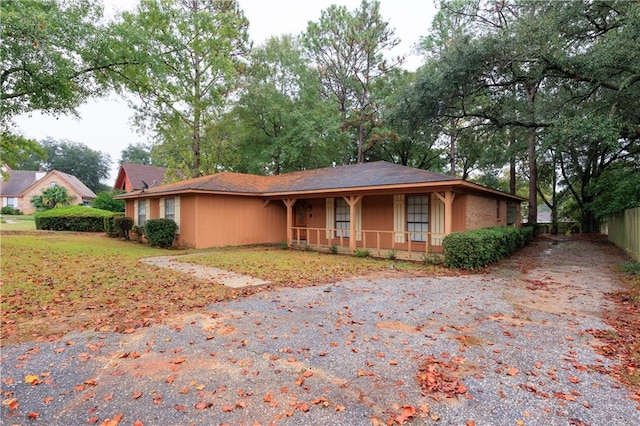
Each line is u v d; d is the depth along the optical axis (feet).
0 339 12.53
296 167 78.13
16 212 113.80
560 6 29.86
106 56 35.81
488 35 33.27
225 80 67.46
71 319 14.75
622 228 41.45
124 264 28.37
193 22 60.64
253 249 42.93
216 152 76.74
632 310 16.67
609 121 27.94
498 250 31.76
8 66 31.48
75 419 7.95
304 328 14.03
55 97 36.60
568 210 81.92
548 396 8.99
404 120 42.70
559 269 28.45
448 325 14.53
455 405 8.57
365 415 8.14
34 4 29.43
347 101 82.89
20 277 21.89
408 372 10.30
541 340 12.87
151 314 15.61
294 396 8.96
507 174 97.19
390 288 21.34
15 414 8.11
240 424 7.79
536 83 37.42
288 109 72.74
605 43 27.81
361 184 36.37
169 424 7.78
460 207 35.12
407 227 39.09
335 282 23.00
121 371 10.27
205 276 24.36
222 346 12.12
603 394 9.10
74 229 63.67
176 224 43.93
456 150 81.61
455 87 37.01
